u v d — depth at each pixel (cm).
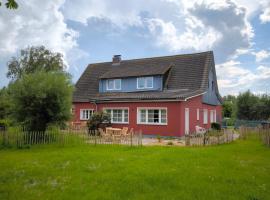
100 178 902
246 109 4522
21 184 850
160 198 725
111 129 2141
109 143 1852
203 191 777
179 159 1215
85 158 1238
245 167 1070
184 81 2825
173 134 2333
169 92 2656
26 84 1805
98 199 717
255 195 746
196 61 2969
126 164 1109
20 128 1848
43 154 1364
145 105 2497
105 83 3250
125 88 3078
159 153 1391
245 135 2298
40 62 5169
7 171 1004
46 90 1797
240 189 795
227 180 888
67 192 771
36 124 1861
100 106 2819
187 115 2458
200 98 2791
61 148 1620
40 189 801
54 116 1852
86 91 3416
